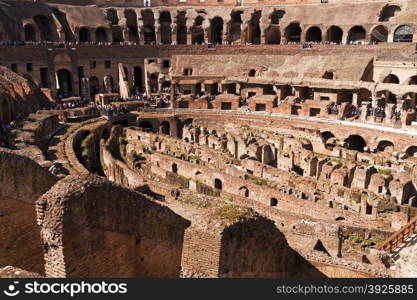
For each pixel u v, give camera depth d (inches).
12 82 2244.1
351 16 3127.5
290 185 1529.3
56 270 550.3
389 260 760.3
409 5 2933.1
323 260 749.3
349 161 1775.3
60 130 2192.4
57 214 529.7
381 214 1306.6
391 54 2748.5
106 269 599.5
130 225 625.3
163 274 705.6
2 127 1761.8
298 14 3371.1
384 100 2610.7
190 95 2903.5
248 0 3690.9
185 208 1232.2
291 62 2987.2
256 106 2736.2
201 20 3730.3
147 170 1782.7
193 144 1962.4
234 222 542.0
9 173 668.1
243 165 1702.8
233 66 3105.3
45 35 3309.5
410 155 2050.9
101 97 2851.9
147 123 2743.6
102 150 1988.2
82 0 3555.6
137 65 3334.2
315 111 2549.2
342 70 2733.8
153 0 3759.8
